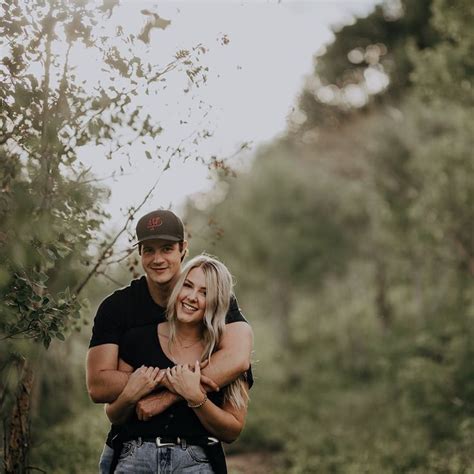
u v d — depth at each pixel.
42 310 3.79
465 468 9.59
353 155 24.83
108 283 5.32
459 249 15.59
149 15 4.20
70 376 9.70
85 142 4.35
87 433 8.79
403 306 22.92
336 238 29.47
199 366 3.66
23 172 4.39
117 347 3.78
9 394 4.70
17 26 3.96
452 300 16.17
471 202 14.84
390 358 15.08
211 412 3.60
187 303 3.72
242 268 31.41
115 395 3.63
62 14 4.00
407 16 26.22
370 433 14.02
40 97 4.05
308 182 30.36
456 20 13.75
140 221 3.81
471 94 14.45
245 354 3.76
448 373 12.46
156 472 3.59
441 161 15.08
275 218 30.75
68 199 4.25
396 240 19.30
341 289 29.09
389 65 25.91
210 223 5.59
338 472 11.33
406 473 10.47
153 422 3.62
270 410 18.55
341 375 24.16
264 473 12.03
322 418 17.19
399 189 18.89
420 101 17.61
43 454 7.78
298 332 29.70
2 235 3.80
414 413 12.63
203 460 3.66
